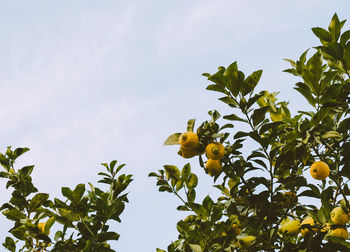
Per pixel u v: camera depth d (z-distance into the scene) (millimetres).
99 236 3479
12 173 4090
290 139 3400
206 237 3557
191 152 3545
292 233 3617
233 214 3832
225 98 3594
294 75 4027
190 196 4098
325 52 3631
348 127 3551
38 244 3633
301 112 3619
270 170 3723
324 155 3791
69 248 3396
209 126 3588
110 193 4047
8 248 3754
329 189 3643
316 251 3305
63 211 3873
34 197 3855
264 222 3744
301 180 3771
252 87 3613
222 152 3443
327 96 3549
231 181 4363
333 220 3344
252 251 3537
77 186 3641
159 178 4168
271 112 4047
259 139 3586
